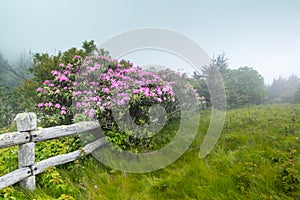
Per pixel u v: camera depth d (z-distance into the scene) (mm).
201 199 1951
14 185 1938
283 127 3934
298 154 2580
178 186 2166
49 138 2238
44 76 4266
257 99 15711
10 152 2623
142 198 2000
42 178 2100
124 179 2365
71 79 3650
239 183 2037
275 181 1976
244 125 4539
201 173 2359
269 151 2785
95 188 2113
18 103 5059
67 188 1954
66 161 2426
